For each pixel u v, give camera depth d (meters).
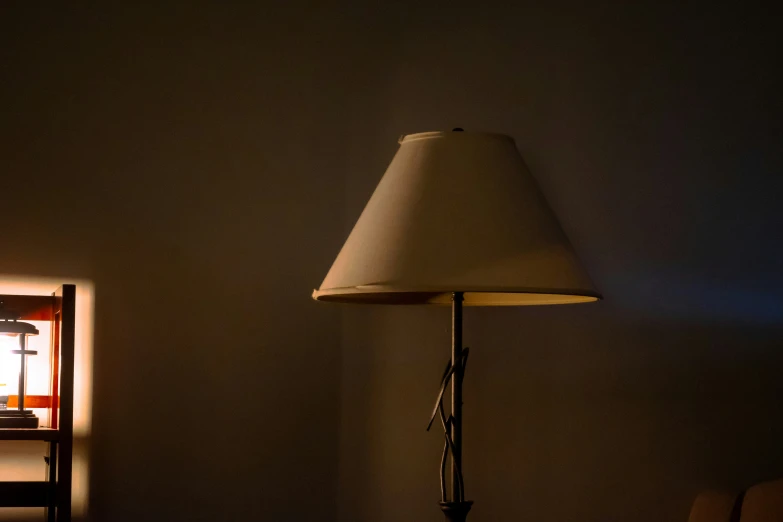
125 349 1.86
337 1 2.03
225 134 1.96
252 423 1.92
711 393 1.45
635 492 1.51
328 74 2.03
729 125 1.46
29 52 1.87
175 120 1.94
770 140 1.41
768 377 1.40
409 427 1.81
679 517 1.46
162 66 1.94
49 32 1.89
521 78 1.74
